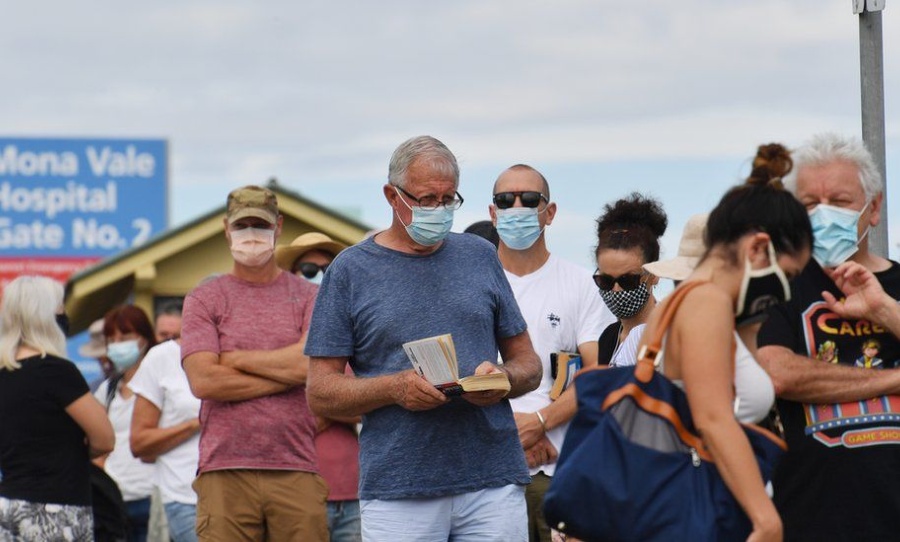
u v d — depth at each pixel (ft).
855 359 40.91
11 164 220.43
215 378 56.24
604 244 51.21
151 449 66.03
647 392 33.94
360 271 46.01
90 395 56.75
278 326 57.47
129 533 70.85
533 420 54.39
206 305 57.57
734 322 34.71
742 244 34.24
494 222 57.67
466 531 45.75
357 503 62.95
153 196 222.69
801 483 40.70
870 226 42.55
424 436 44.96
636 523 33.45
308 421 57.31
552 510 34.01
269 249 57.67
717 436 32.99
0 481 56.65
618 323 53.42
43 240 221.05
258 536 56.95
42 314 56.34
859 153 41.55
